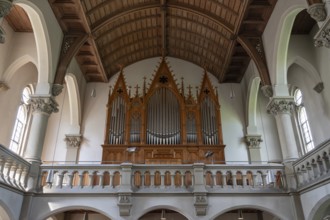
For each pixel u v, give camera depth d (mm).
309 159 11594
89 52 18297
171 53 22297
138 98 19266
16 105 16922
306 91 16609
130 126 18359
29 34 16359
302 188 11938
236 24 15352
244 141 19906
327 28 8820
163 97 19391
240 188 12648
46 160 19297
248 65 19469
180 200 12344
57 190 12391
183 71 22062
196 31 19172
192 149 17766
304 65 15750
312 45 15797
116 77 21984
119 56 21141
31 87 18766
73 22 15391
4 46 15445
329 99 14367
